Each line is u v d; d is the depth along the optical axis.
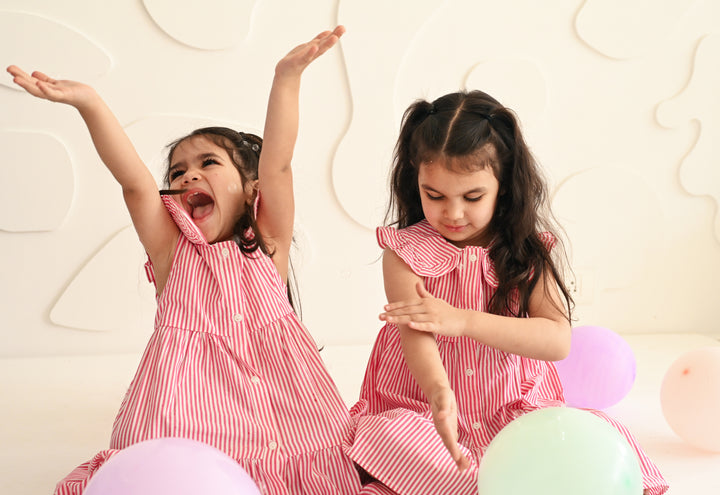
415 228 1.25
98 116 1.05
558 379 1.33
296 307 2.01
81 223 1.88
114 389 1.73
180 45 1.84
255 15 1.86
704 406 1.32
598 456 0.91
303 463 1.14
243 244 1.20
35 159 1.82
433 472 1.11
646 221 2.09
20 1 1.77
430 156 1.11
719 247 2.13
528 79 1.97
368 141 1.94
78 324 1.93
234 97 1.88
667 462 1.35
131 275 1.92
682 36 2.00
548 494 0.90
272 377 1.17
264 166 1.18
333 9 1.88
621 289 2.12
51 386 1.74
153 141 1.85
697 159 2.07
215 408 1.13
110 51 1.82
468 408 1.23
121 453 0.89
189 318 1.16
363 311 2.04
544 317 1.20
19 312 1.91
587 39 1.97
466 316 1.11
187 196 1.22
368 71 1.91
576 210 2.06
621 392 1.50
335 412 1.18
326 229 1.98
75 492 1.04
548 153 2.02
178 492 0.83
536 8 1.95
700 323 2.16
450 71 1.95
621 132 2.04
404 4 1.89
